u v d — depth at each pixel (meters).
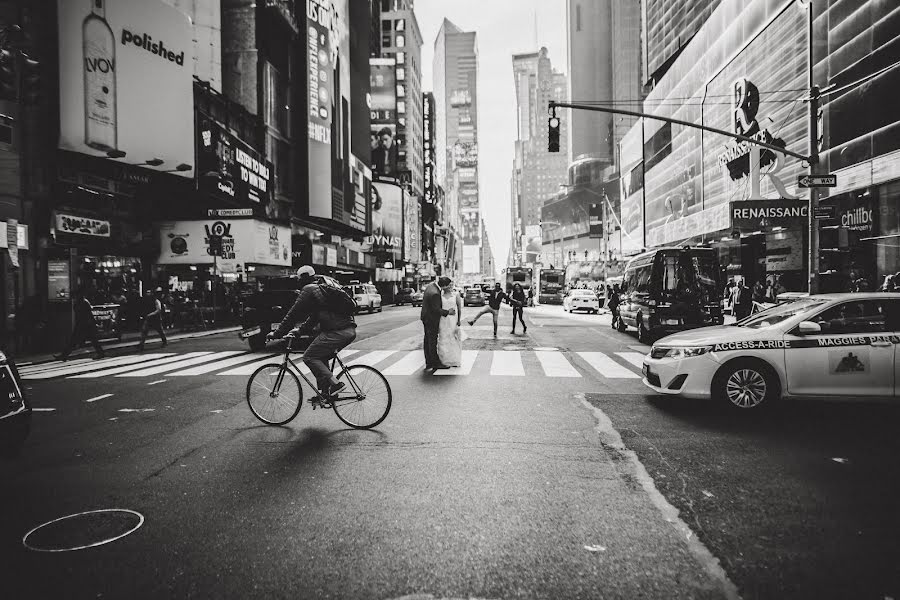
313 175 43.19
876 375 6.95
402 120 99.44
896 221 20.56
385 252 71.69
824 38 24.69
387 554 3.47
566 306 38.56
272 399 6.92
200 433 6.52
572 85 147.62
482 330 21.30
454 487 4.66
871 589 3.04
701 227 41.12
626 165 69.81
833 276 14.38
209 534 3.79
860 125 22.23
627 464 5.25
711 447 5.78
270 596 3.00
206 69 33.03
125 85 20.39
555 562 3.36
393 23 100.19
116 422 7.11
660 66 54.38
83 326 14.02
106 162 19.86
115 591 3.06
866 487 4.61
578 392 8.83
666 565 3.32
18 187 16.81
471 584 3.10
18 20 16.95
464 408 7.71
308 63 42.62
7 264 15.81
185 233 26.58
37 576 3.22
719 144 37.56
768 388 7.17
